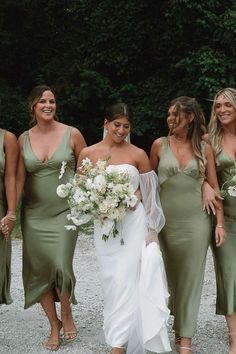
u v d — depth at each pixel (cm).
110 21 1966
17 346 568
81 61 2000
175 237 524
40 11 2055
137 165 520
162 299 488
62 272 546
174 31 1905
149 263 490
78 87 1962
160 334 488
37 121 566
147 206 514
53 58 2038
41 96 555
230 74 1800
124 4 1961
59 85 1967
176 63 1905
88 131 2014
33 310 692
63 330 603
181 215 521
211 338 589
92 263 952
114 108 516
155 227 507
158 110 1919
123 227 504
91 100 1986
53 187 556
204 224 521
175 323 529
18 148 561
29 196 565
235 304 540
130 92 1953
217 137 541
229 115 533
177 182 520
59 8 2062
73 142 565
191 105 518
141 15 1959
